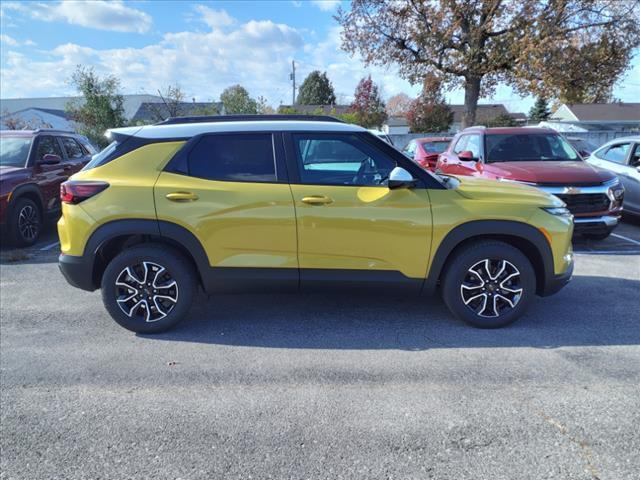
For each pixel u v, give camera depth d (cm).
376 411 282
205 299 478
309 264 382
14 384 320
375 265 383
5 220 679
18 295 506
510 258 383
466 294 394
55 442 258
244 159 383
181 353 363
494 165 693
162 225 374
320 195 372
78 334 402
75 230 378
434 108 3475
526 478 227
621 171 835
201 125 395
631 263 602
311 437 259
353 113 3700
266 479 229
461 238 378
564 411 280
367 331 398
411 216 375
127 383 319
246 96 2611
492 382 313
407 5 2172
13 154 761
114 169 383
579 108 4744
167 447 253
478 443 252
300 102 6241
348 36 2308
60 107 4916
